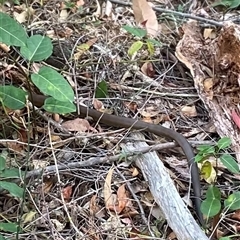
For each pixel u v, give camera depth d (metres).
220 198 0.68
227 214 0.69
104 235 0.66
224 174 0.74
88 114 0.78
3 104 0.67
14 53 0.83
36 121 0.75
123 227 0.67
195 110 0.83
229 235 0.68
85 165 0.72
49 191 0.70
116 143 0.76
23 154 0.72
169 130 0.76
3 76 0.80
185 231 0.63
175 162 0.75
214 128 0.80
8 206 0.67
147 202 0.70
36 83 0.61
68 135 0.76
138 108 0.83
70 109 0.68
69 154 0.74
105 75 0.86
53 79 0.62
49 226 0.65
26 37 0.62
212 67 0.86
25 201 0.67
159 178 0.69
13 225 0.59
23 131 0.75
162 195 0.67
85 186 0.71
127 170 0.73
